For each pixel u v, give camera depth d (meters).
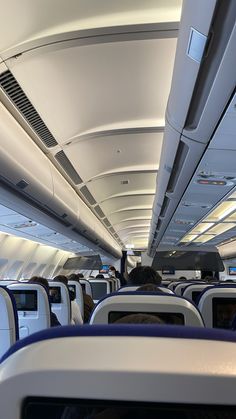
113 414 0.72
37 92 4.43
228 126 3.76
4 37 3.50
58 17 3.46
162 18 3.54
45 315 4.73
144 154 7.73
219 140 4.18
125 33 3.72
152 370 0.67
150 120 5.89
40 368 0.70
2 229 10.03
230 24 2.28
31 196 5.50
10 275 14.20
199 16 2.31
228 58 2.56
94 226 11.33
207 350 0.71
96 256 19.91
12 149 4.32
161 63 4.42
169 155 5.21
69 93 4.80
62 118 5.29
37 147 5.50
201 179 6.02
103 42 3.83
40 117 4.90
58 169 6.97
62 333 0.78
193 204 8.13
